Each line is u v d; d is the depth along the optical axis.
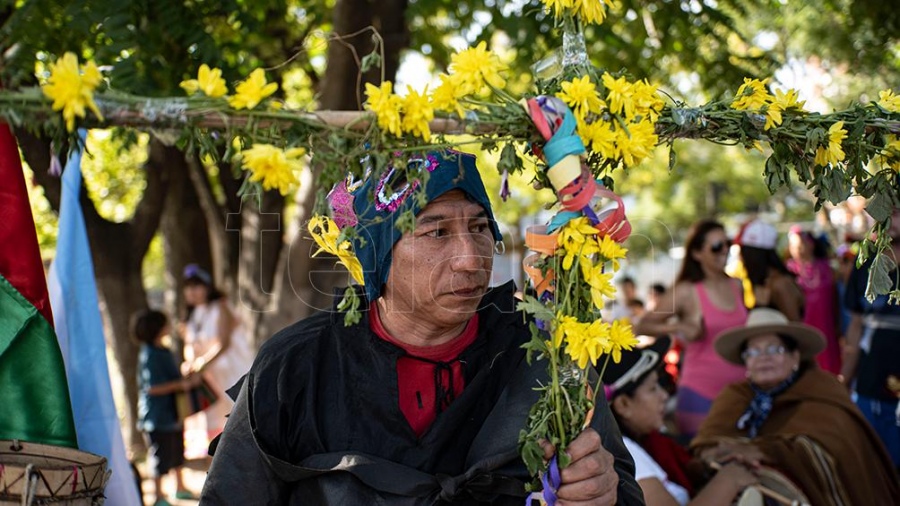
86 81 1.54
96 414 2.88
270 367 2.09
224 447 2.09
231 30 4.86
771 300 5.54
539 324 2.08
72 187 2.99
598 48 5.59
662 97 1.95
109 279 6.95
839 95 8.53
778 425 3.97
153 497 7.42
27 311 2.46
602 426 2.11
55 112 1.58
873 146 1.99
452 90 1.72
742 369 4.87
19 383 2.45
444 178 1.97
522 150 1.88
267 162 1.59
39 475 2.02
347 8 4.83
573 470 1.85
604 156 1.80
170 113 1.62
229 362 6.37
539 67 1.99
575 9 1.91
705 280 5.00
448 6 5.36
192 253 8.80
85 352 2.90
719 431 4.09
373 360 2.07
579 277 1.83
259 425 2.04
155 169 7.02
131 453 8.02
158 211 7.06
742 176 19.05
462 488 1.96
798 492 3.49
